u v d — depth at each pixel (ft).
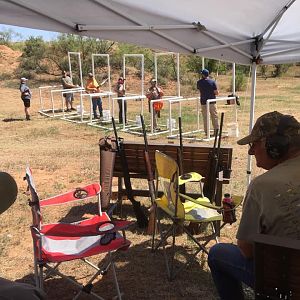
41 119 55.21
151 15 13.41
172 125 44.06
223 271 10.19
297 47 19.17
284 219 8.15
